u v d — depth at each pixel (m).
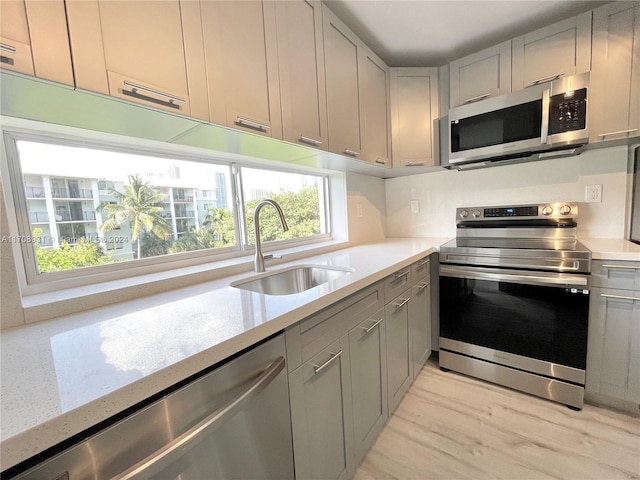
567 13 1.59
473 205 2.32
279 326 0.76
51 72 0.63
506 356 1.71
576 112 1.54
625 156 1.76
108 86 0.72
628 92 1.49
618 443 1.31
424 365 2.02
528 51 1.69
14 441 0.37
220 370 0.64
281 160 1.74
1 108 0.79
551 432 1.39
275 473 0.79
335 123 1.50
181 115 0.88
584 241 1.79
